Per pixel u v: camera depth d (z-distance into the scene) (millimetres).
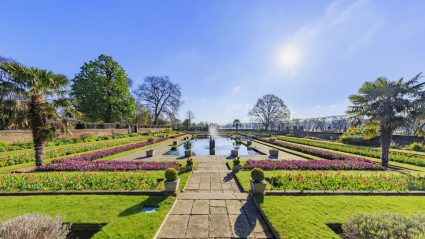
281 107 45250
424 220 2941
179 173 8195
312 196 5195
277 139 27156
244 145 21688
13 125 7871
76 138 18953
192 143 24719
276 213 4180
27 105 8062
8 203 4699
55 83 8820
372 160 10961
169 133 39750
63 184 6184
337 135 24109
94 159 11773
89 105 23750
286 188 5926
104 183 6379
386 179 6621
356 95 9914
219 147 20484
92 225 3771
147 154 13086
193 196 5449
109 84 25234
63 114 9023
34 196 5234
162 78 42969
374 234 2730
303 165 9070
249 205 4855
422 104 8250
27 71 7844
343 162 9609
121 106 26016
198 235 3541
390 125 8820
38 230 2699
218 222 4012
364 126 10133
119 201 4863
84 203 4719
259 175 5367
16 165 9695
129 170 8625
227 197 5375
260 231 3684
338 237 3289
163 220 3941
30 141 15562
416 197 5137
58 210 4332
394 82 9023
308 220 3871
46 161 10484
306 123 36062
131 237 3295
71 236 3611
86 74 24609
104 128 26891
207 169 9359
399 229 2672
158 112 43656
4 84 7418
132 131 33969
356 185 6055
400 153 12172
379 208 4449
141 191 5445
